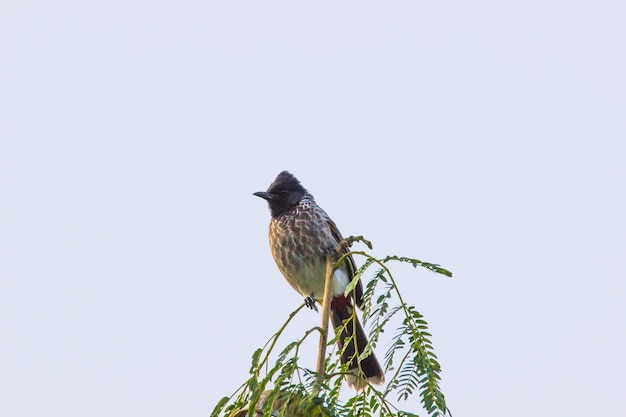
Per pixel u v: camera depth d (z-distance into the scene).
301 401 6.61
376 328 7.06
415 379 6.72
